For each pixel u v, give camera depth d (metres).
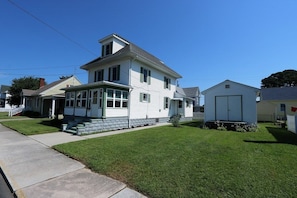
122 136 8.61
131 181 3.40
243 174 3.72
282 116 21.33
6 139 7.96
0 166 4.35
